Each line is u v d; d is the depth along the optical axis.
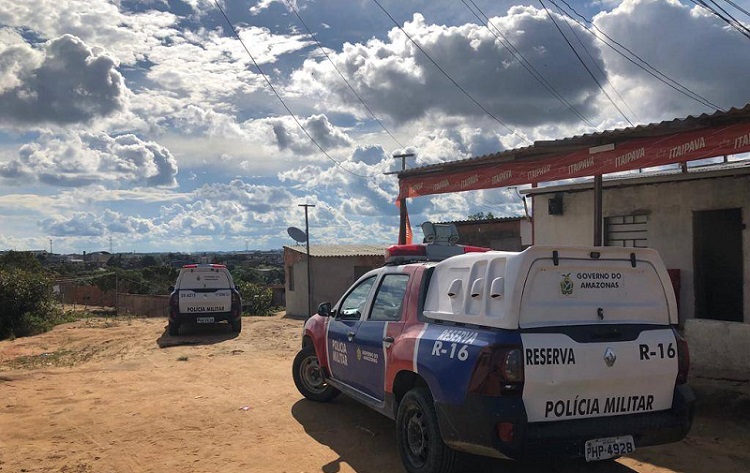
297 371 7.69
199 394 8.04
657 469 5.16
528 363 4.13
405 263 6.24
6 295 17.25
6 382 8.98
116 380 9.07
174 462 5.39
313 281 24.62
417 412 4.92
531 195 13.91
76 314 23.98
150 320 21.30
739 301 10.96
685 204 10.95
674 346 4.62
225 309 15.22
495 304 4.39
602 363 4.32
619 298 4.62
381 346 5.66
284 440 6.02
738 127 7.54
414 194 13.58
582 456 4.23
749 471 5.10
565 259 4.46
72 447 5.82
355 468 5.24
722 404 6.62
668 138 8.32
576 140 9.34
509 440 4.07
